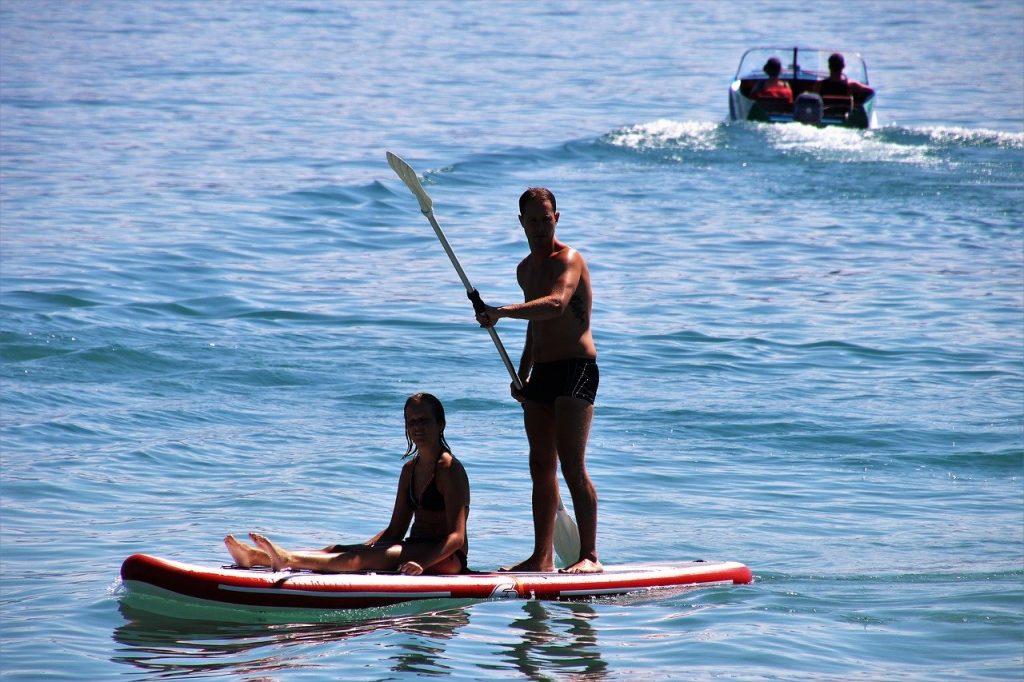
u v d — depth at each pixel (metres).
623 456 34.69
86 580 24.27
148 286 53.53
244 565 22.89
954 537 28.56
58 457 33.19
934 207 74.94
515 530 28.56
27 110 111.44
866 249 64.31
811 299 54.16
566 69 151.88
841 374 43.25
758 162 89.88
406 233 66.56
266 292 53.50
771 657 20.80
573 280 24.22
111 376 41.25
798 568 26.30
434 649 20.88
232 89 129.00
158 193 75.19
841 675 20.14
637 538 28.28
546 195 24.44
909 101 125.50
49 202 71.50
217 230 65.56
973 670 20.47
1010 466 34.25
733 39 190.50
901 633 22.20
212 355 44.03
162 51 164.50
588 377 24.75
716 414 38.66
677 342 47.06
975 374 43.31
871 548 27.73
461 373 43.00
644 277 57.78
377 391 40.75
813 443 36.09
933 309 52.56
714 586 24.91
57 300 50.09
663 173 86.06
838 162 89.44
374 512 29.55
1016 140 97.38
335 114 112.94
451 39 187.62
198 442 35.09
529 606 23.27
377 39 185.62
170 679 19.45
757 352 45.91
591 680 19.64
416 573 23.47
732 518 29.84
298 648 20.89
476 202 75.44
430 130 103.94
